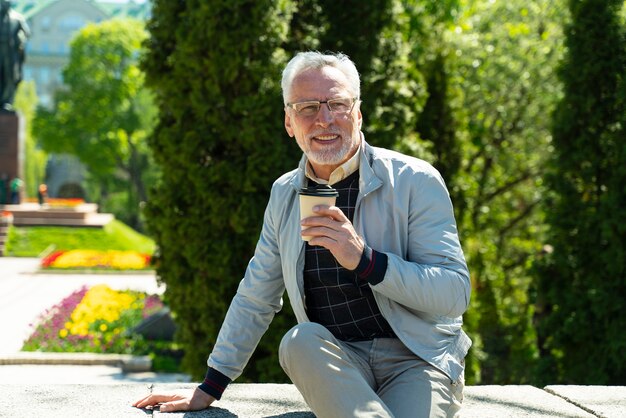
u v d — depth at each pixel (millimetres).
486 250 12117
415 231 2801
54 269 24766
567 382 8125
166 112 7484
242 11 6949
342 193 2896
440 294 2645
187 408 3045
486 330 11188
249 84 7039
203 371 7207
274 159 6992
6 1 34344
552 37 14711
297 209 2953
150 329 11719
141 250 35125
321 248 2859
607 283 7754
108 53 53688
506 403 3330
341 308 2885
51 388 3404
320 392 2570
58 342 11398
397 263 2627
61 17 104000
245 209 6941
